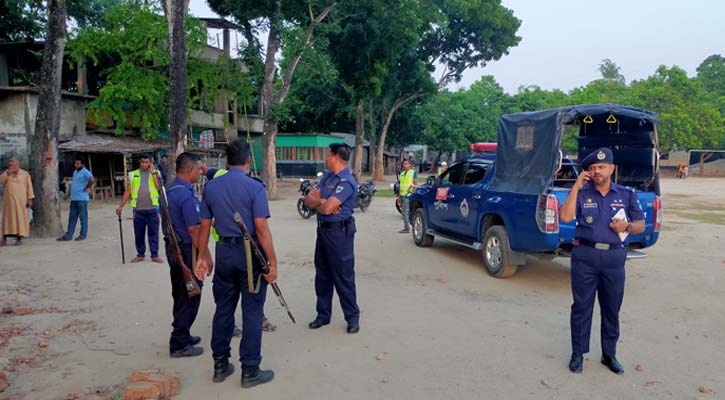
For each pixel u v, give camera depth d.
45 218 10.73
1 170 19.14
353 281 5.22
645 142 7.53
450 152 55.03
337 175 5.17
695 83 51.28
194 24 22.06
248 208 3.96
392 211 16.61
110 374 4.17
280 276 7.56
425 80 31.59
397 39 24.75
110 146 19.88
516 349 4.83
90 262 8.33
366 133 38.94
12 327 5.24
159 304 6.06
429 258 8.98
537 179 6.82
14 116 19.09
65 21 10.81
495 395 3.91
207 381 4.09
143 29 20.20
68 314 5.68
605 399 3.88
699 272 8.08
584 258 4.28
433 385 4.06
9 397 3.73
